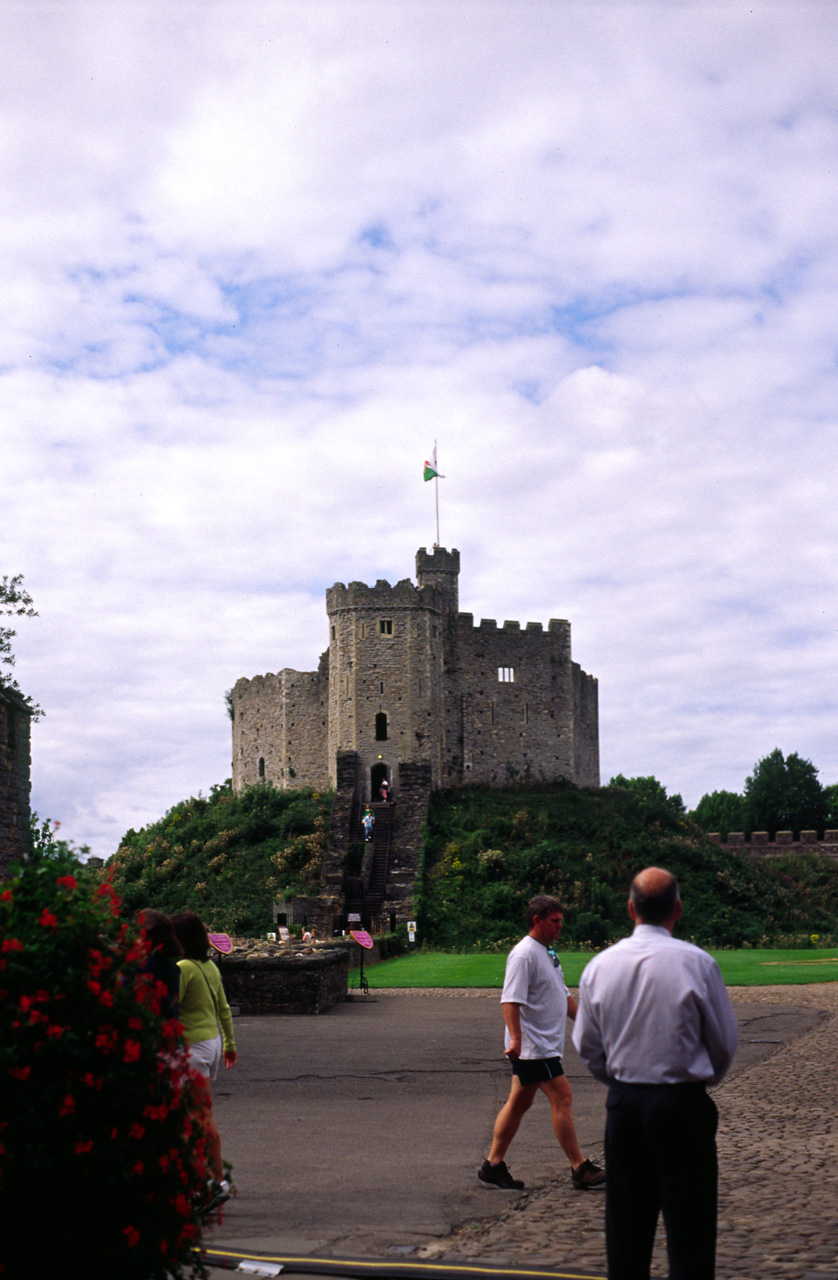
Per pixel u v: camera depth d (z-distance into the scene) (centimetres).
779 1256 740
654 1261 775
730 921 5616
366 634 6888
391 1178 1003
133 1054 592
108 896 654
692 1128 591
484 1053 1838
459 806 6744
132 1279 593
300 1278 709
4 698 2189
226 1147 1145
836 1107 1335
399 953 4553
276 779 7419
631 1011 610
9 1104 561
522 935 5312
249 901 5797
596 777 8181
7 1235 557
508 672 7369
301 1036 2047
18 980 586
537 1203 912
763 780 8969
